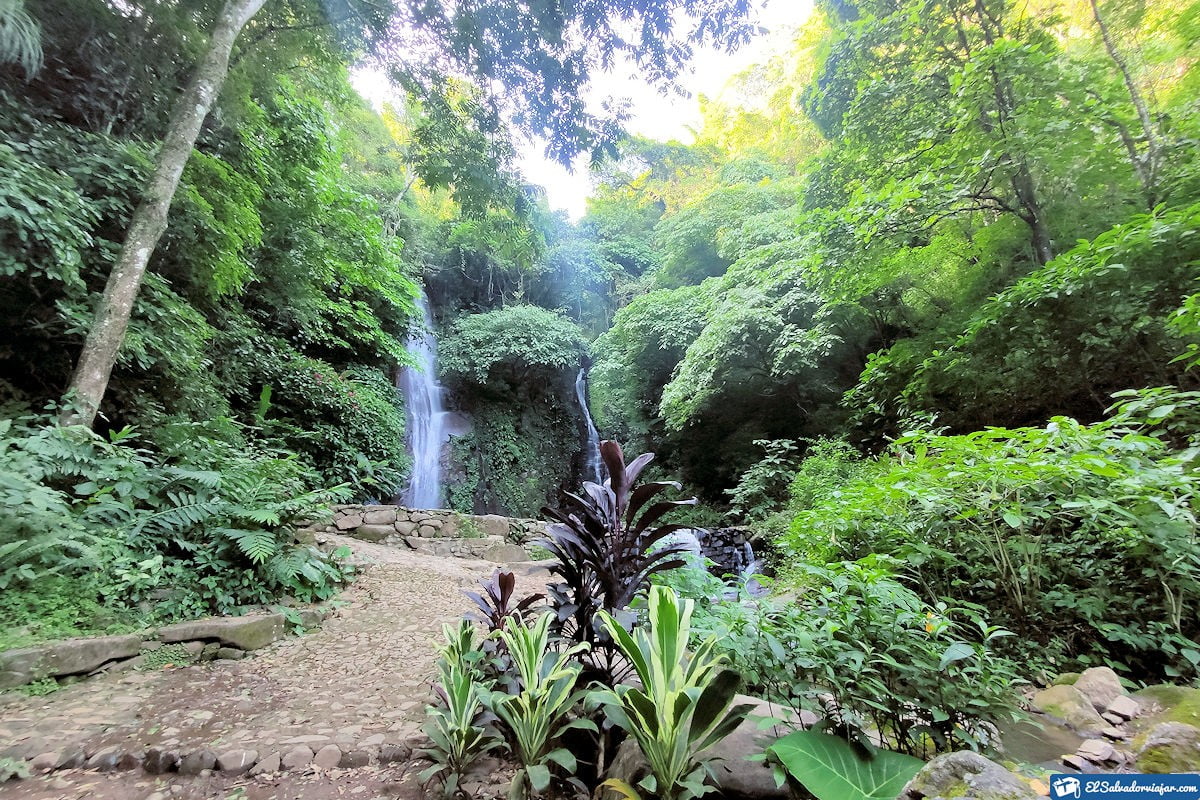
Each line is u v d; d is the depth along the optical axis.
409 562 5.29
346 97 7.92
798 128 13.20
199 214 4.86
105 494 3.26
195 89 4.18
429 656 3.09
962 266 5.64
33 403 3.90
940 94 5.20
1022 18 5.05
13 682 2.25
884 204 4.94
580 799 1.55
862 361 8.70
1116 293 3.54
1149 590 2.20
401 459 8.86
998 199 4.86
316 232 7.91
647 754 1.24
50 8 4.26
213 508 3.59
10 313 3.78
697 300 12.57
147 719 2.18
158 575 3.17
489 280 15.97
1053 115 4.33
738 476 11.19
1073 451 2.42
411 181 14.00
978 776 1.00
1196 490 2.00
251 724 2.17
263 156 6.45
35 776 1.75
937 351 5.05
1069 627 2.27
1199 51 4.57
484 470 13.17
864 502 2.99
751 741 1.40
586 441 15.79
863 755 1.24
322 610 3.69
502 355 13.04
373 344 10.05
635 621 1.61
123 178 4.16
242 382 6.91
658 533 1.87
